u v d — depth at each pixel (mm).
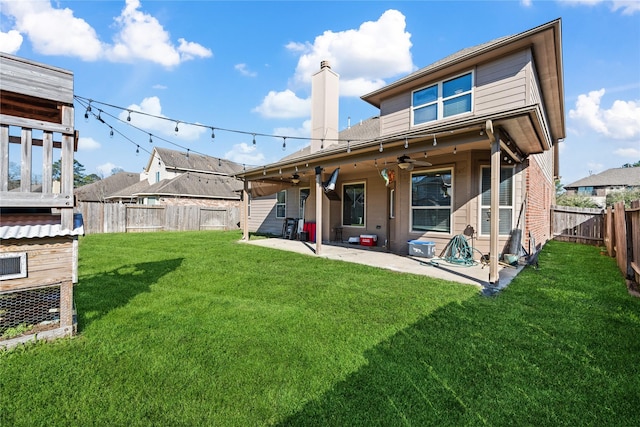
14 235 2803
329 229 11164
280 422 1905
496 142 5031
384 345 2881
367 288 4773
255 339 3008
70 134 3111
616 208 7008
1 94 3131
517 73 6656
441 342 2943
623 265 5859
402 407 2045
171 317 3576
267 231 15023
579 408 2047
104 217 15016
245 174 11000
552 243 11172
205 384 2277
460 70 7574
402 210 8438
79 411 1997
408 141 6121
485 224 7059
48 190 2992
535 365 2551
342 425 1883
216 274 5766
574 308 3863
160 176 26156
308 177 12023
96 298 4289
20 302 3016
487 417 1963
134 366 2512
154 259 7316
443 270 6098
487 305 3963
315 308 3898
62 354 2695
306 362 2582
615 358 2652
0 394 2143
